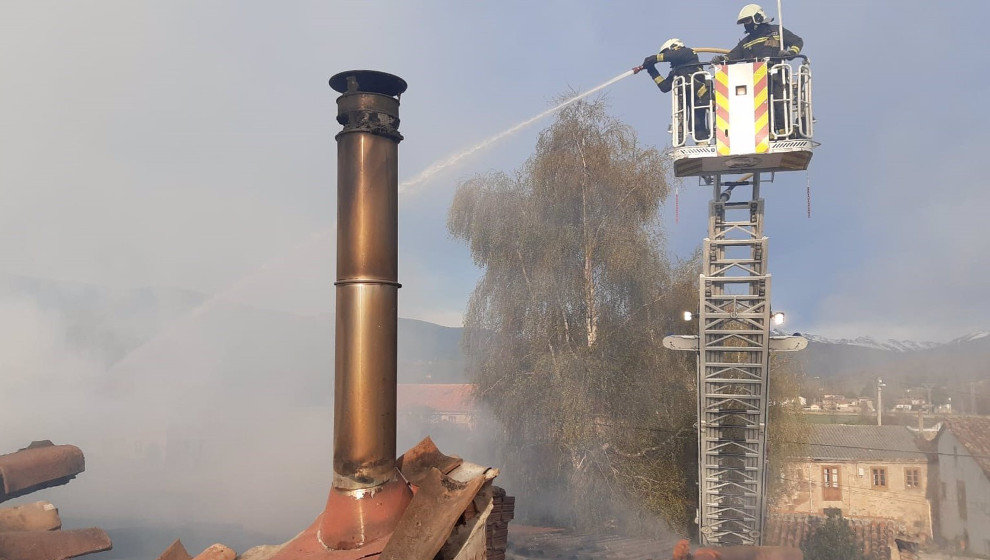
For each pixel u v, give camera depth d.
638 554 18.22
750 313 17.91
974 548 37.59
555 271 27.47
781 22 15.45
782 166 16.34
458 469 4.56
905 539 38.78
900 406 57.34
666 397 26.77
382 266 4.25
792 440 29.14
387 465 4.18
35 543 4.88
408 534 3.80
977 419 41.59
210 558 4.42
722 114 15.51
